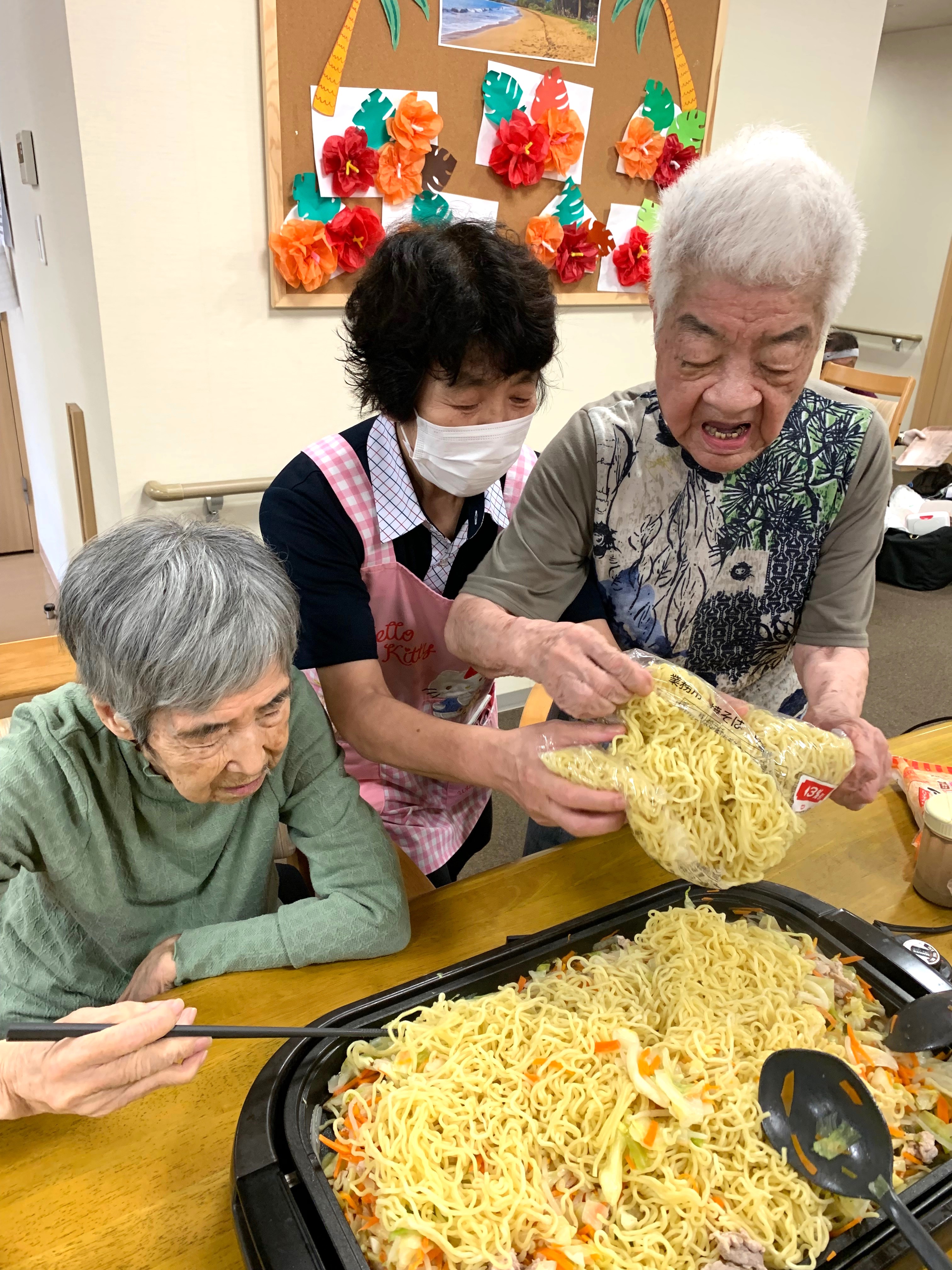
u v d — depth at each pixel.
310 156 2.26
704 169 0.91
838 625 1.26
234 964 1.01
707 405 0.98
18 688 2.22
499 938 1.08
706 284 0.89
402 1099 0.77
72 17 1.88
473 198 2.55
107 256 2.10
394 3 2.21
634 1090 0.80
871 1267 0.68
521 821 2.83
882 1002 0.93
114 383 2.23
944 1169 0.74
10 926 1.06
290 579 1.14
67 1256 0.71
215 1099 0.85
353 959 1.03
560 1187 0.76
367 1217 0.72
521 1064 0.83
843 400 1.31
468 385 1.10
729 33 2.83
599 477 1.20
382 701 1.18
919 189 6.30
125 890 1.05
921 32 6.01
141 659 0.77
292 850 1.60
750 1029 0.89
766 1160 0.77
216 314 2.30
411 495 1.28
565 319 2.91
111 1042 0.72
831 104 3.17
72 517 3.35
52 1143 0.80
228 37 2.07
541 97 2.52
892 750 1.53
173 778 0.88
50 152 2.38
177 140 2.09
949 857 1.14
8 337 4.55
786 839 0.89
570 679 0.91
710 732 0.89
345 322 1.19
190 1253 0.72
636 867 1.21
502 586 1.19
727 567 1.24
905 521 4.82
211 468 2.44
